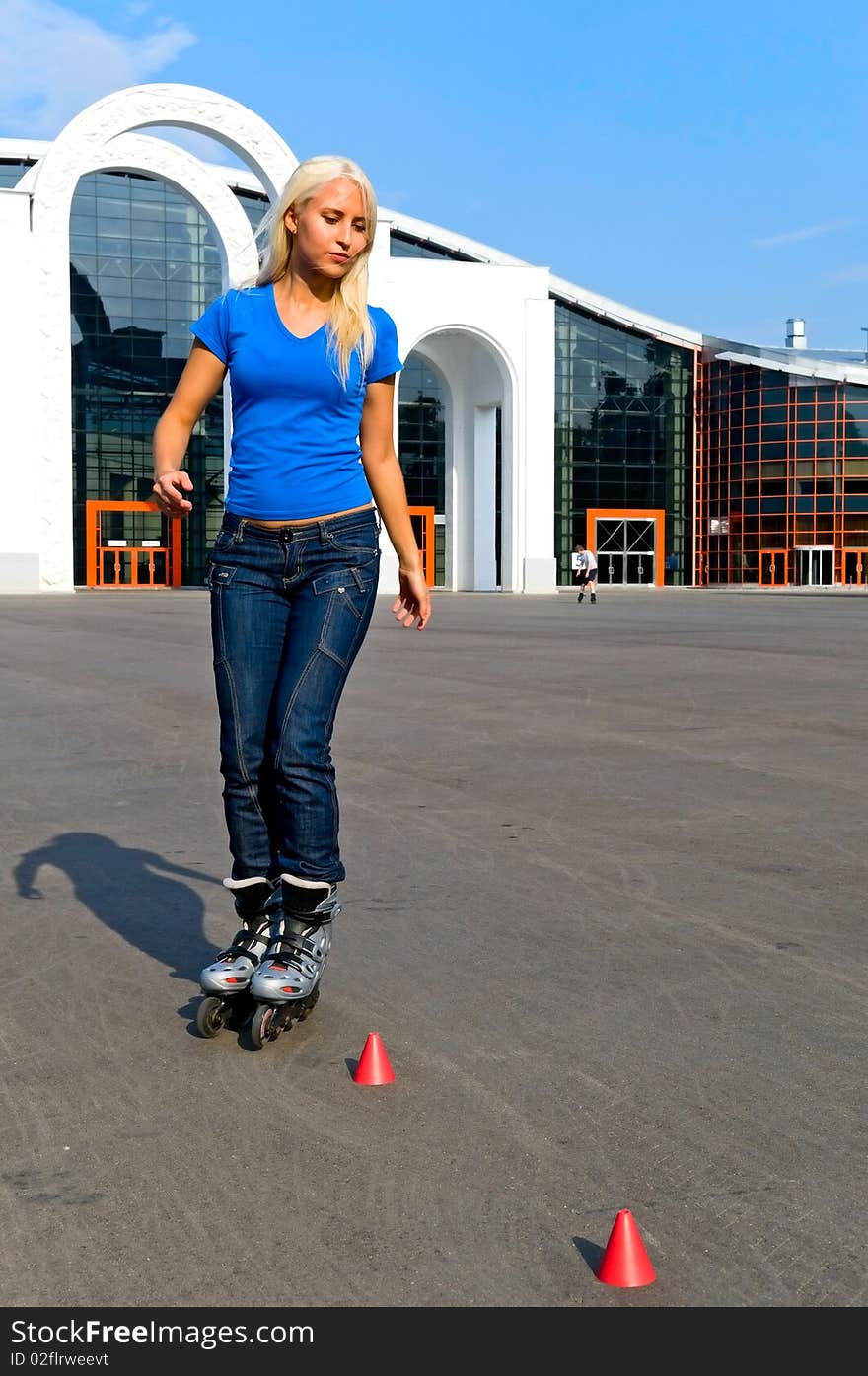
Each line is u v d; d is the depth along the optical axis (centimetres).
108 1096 299
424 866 527
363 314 349
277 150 4250
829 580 6788
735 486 6900
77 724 977
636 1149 268
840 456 6738
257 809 356
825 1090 300
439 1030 341
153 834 591
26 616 2661
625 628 2350
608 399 6800
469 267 5006
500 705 1090
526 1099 295
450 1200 245
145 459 5888
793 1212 240
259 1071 313
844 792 693
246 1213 240
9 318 4188
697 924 443
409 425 6275
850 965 398
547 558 5119
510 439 5097
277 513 347
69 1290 215
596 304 6675
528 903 470
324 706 349
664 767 774
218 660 355
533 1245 228
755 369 6806
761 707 1075
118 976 391
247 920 357
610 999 365
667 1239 230
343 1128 279
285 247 348
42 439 4203
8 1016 355
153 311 5856
